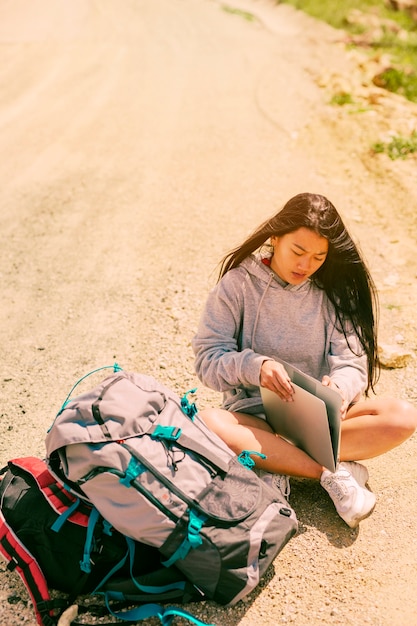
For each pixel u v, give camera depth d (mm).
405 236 5039
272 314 2604
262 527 2139
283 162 6734
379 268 4602
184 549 2068
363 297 2584
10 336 4008
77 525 2203
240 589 2117
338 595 2279
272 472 2555
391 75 9312
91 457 2105
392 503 2670
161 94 9688
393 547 2467
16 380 3568
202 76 10688
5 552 2240
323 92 9094
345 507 2482
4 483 2371
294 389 2359
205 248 5000
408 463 2885
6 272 4797
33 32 15734
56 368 3662
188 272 4641
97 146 7523
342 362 2611
